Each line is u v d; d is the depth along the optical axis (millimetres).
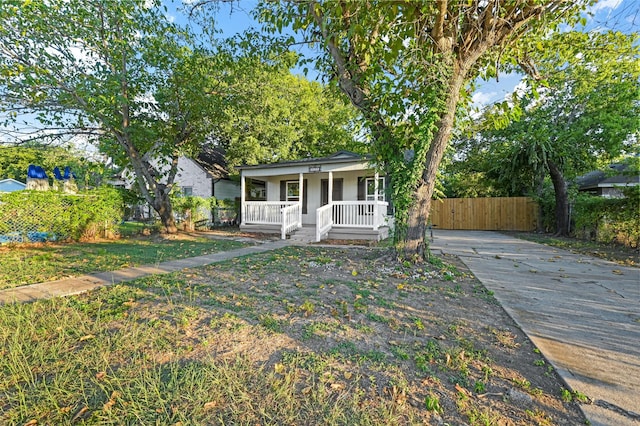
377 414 1808
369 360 2420
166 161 11594
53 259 6641
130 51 9516
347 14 4574
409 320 3264
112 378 2137
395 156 6000
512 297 4098
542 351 2596
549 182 16016
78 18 8664
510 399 1970
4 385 2082
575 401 1938
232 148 16328
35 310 3434
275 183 15312
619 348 2650
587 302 3898
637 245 8203
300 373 2230
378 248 8328
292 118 17266
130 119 10617
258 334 2861
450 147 6410
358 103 5906
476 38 5145
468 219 16547
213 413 1808
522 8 4680
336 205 11211
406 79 5359
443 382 2152
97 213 10258
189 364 2322
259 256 7156
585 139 11336
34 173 11367
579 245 9289
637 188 8094
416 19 4492
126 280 4832
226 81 11273
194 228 14312
